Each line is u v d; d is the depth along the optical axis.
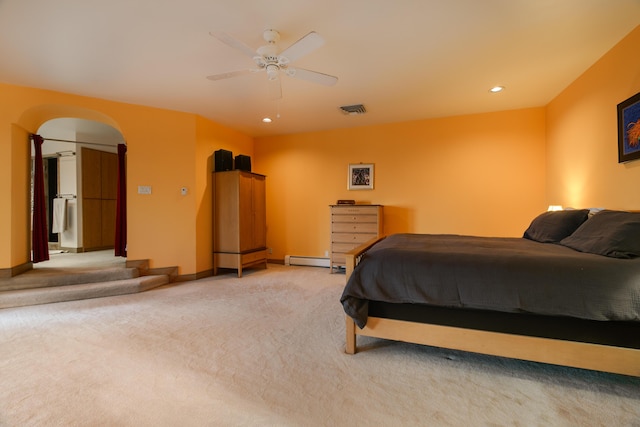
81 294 3.41
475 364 1.96
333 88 3.57
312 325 2.64
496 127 4.41
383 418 1.45
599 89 2.91
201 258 4.54
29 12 2.18
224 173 4.71
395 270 1.96
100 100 3.85
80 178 5.68
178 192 4.34
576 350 1.67
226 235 4.70
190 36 2.50
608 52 2.76
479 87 3.54
